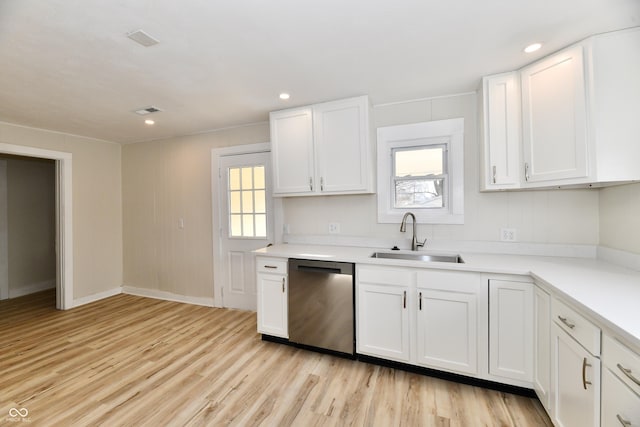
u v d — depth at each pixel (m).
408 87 2.33
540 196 2.22
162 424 1.63
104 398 1.86
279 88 2.32
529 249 2.24
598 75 1.59
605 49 1.58
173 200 3.82
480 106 2.25
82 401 1.83
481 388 1.93
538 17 1.46
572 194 2.13
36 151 3.33
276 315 2.54
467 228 2.45
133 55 1.78
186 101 2.57
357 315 2.23
